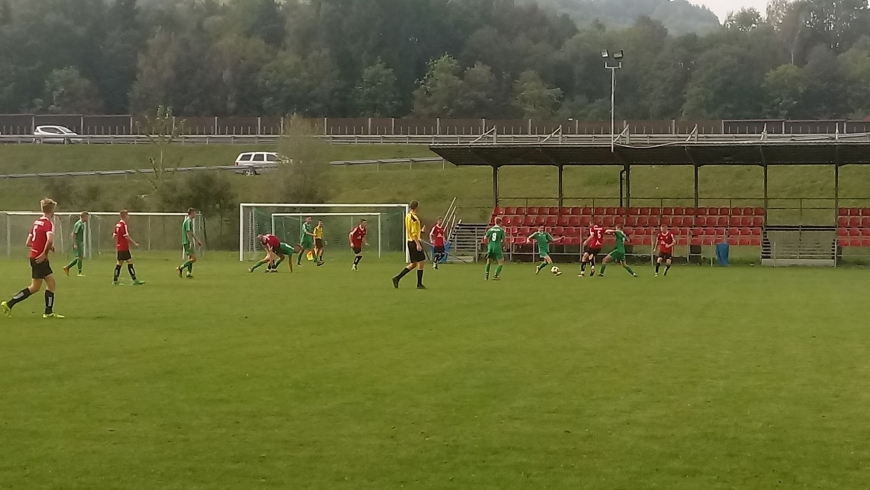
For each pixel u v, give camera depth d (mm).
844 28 130750
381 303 19766
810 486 6820
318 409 9070
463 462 7352
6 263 37438
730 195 55531
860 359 12234
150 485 6766
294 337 14102
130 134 80625
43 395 9656
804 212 52812
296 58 104062
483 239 44875
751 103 106750
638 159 44188
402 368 11352
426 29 118062
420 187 60469
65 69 100750
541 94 102562
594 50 117250
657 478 6988
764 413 9031
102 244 48594
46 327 15227
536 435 8156
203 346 13094
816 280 29578
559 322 16359
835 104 108125
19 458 7395
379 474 7043
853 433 8297
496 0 131625
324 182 58844
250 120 82500
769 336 14578
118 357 12078
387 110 105000
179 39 106312
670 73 112188
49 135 75125
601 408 9195
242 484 6797
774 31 132000
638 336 14461
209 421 8578
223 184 53219
